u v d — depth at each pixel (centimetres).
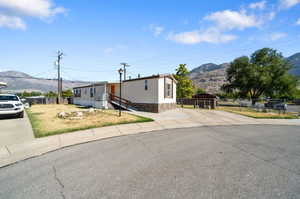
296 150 532
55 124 940
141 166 409
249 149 542
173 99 1944
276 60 3353
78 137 697
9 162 445
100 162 438
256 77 3306
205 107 2175
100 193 294
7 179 352
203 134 766
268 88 3412
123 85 1969
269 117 1335
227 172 373
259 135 746
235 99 4400
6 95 1265
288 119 1269
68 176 361
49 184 329
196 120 1162
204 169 389
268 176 354
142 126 935
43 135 716
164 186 314
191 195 283
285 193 291
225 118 1270
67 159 463
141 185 319
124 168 399
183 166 407
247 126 980
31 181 342
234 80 3812
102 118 1138
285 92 3325
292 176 355
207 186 313
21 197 287
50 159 464
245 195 284
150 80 1620
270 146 576
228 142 629
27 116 1266
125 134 762
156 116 1312
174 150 534
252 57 3669
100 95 2100
